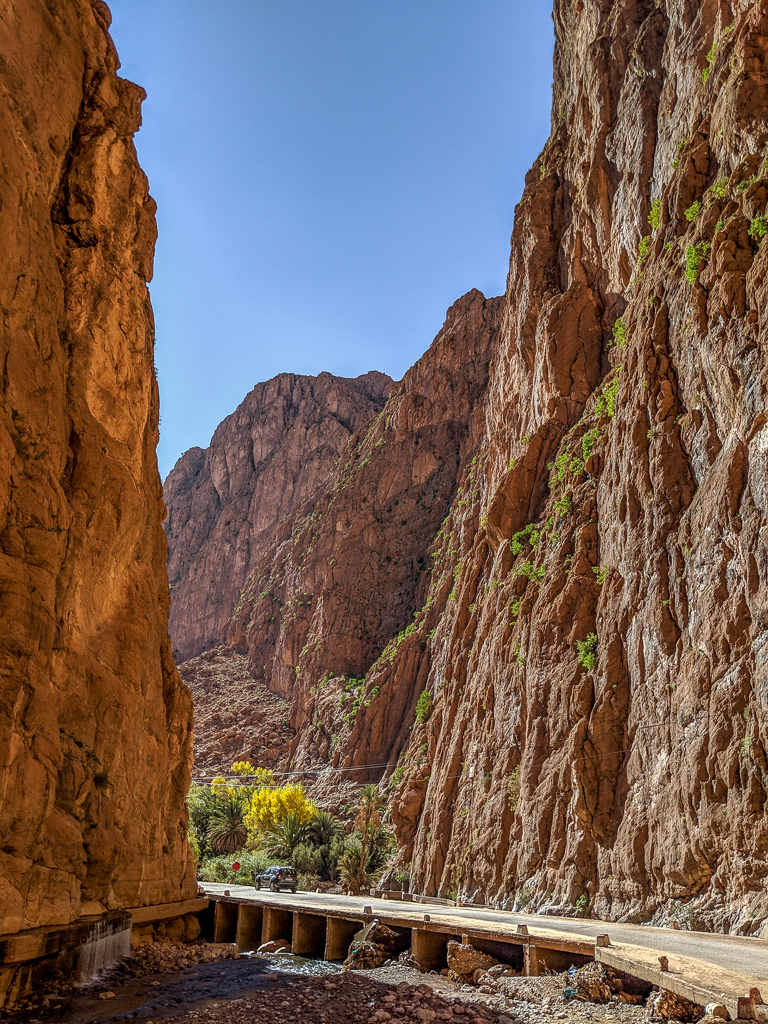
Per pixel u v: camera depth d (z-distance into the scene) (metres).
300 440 179.50
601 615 37.84
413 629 92.88
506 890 37.81
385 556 112.31
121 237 23.08
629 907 27.70
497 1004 14.73
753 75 33.41
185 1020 13.30
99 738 17.95
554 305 57.09
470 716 54.53
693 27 43.06
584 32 62.91
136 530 21.27
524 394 64.44
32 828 13.62
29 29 18.31
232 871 52.19
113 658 19.55
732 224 30.42
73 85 20.78
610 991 13.96
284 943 24.97
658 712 29.72
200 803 67.69
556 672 39.28
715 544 27.45
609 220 53.91
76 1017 12.90
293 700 112.56
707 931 22.36
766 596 23.42
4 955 11.92
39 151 18.25
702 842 24.16
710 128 37.75
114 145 22.66
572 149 64.38
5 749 12.55
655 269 39.78
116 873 18.83
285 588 136.50
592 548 42.00
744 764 22.83
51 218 20.41
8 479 13.92
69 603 17.38
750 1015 9.73
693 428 32.28
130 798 19.56
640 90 49.59
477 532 71.81
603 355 53.59
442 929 19.84
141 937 20.95
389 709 85.69
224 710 119.50
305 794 85.00
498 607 52.41
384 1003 15.04
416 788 63.12
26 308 15.88
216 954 21.91
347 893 47.88
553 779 36.47
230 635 145.88
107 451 19.77
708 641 26.36
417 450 118.06
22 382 15.03
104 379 20.92
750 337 27.16
